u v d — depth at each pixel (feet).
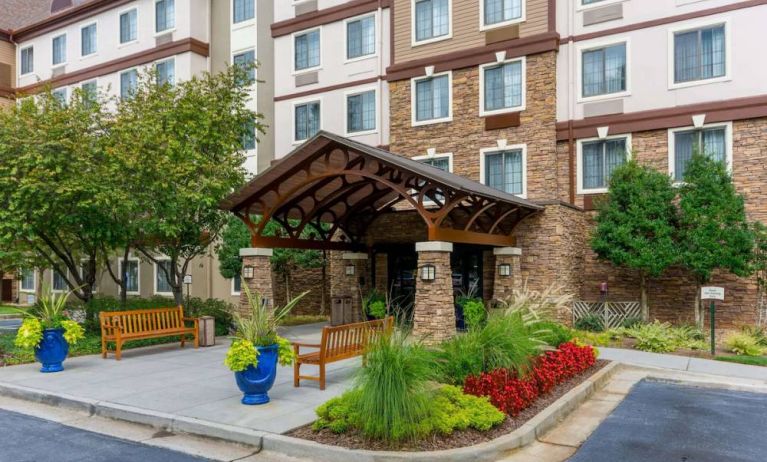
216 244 68.49
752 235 45.32
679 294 52.90
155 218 46.24
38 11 114.01
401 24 66.95
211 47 84.58
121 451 21.25
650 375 34.96
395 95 66.74
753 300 49.24
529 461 20.15
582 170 57.93
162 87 52.54
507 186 59.77
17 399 29.63
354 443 20.47
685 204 47.34
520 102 59.36
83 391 29.17
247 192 48.14
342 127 72.49
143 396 28.02
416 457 19.07
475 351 26.94
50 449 21.48
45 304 36.17
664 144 53.98
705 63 52.44
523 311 34.40
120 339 38.63
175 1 83.61
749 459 20.51
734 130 50.80
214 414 24.56
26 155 42.55
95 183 43.88
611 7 56.39
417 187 45.62
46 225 45.93
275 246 51.67
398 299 63.16
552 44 57.41
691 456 20.80
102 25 91.81
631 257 48.75
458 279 59.98
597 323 50.85
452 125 62.85
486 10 61.62
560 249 52.49
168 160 46.24
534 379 27.40
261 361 25.89
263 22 80.64
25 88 100.58
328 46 73.87
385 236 63.31
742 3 50.57
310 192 50.93
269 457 20.53
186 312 52.60
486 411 22.31
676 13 53.52
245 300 50.70
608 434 23.43
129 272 88.94
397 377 20.40
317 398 27.45
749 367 37.06
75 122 47.57
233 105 55.42
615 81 56.44
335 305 59.82
